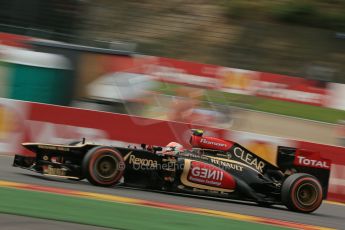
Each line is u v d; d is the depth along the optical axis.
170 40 64.56
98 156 29.42
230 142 32.94
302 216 30.56
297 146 43.78
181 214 24.55
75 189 27.69
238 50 64.44
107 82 46.16
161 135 44.62
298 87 47.09
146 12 66.44
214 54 63.56
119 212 23.02
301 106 47.00
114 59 46.38
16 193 24.03
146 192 31.00
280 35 66.81
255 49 64.88
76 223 19.88
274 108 46.78
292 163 33.31
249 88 47.06
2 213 19.73
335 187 42.72
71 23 60.84
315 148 43.50
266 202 32.19
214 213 26.42
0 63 44.00
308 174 32.59
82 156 30.44
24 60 44.47
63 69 45.34
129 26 64.62
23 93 44.47
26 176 30.83
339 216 33.31
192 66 46.97
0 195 23.03
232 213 27.53
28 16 58.41
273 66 62.94
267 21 68.31
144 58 46.78
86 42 50.91
